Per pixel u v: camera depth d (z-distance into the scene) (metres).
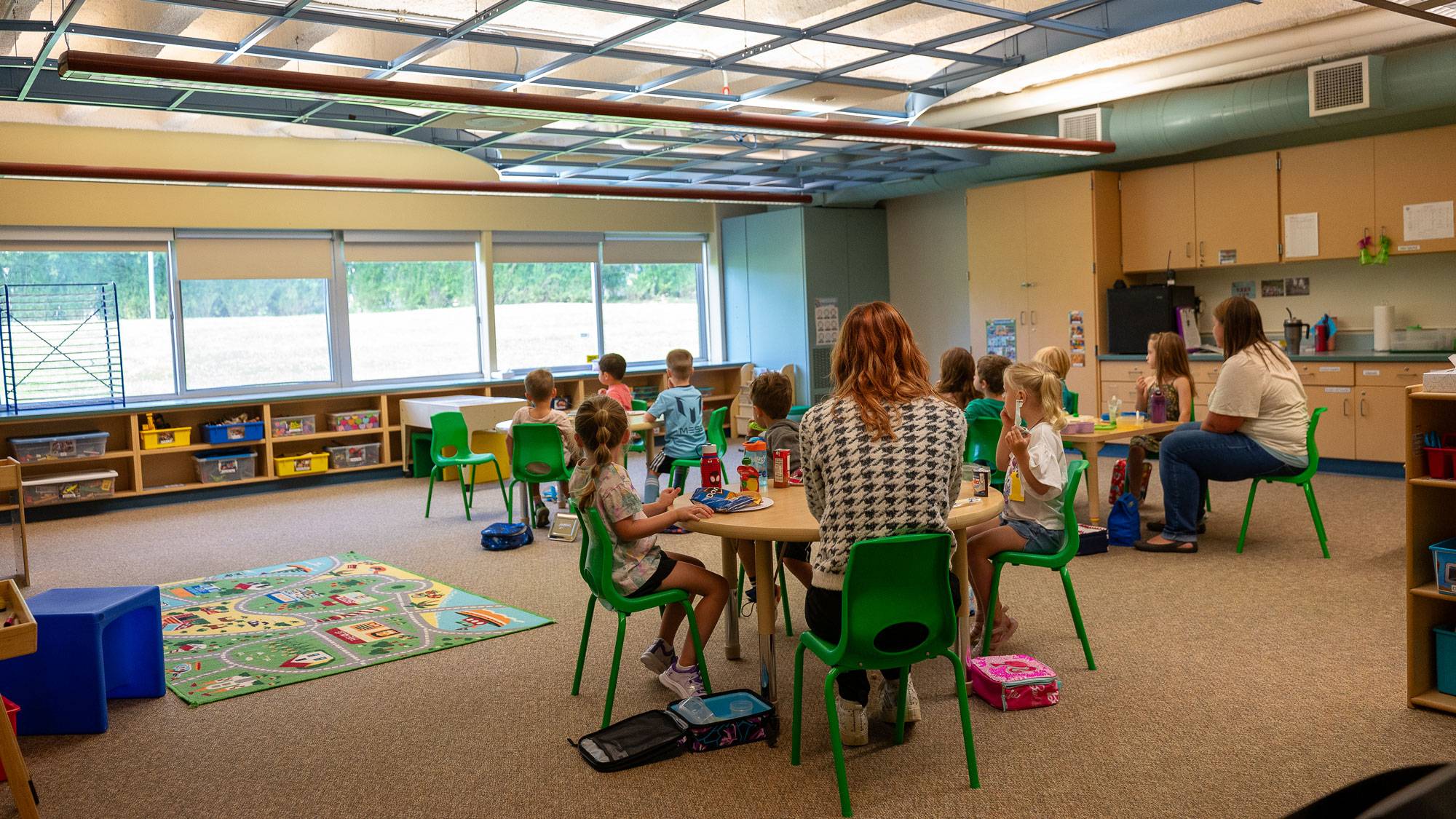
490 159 8.57
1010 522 3.72
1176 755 2.91
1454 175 6.91
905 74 6.75
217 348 9.00
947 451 2.70
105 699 3.46
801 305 10.98
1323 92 6.80
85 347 8.36
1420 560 3.17
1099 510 6.32
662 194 9.18
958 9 5.03
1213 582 4.68
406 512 7.52
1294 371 5.10
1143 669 3.61
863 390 2.72
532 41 5.23
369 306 9.74
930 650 2.74
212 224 8.65
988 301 9.83
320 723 3.45
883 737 3.14
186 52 5.64
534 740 3.23
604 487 3.24
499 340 10.48
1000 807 2.65
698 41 5.75
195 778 3.05
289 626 4.60
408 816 2.75
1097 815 2.58
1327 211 7.59
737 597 4.01
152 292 8.66
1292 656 3.66
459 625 4.50
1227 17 6.26
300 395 8.79
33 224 7.91
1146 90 7.50
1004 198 9.58
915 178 10.16
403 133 7.43
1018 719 3.22
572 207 10.67
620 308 11.41
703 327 12.09
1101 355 8.85
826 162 9.45
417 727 3.38
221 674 3.98
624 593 3.30
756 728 3.14
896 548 2.59
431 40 5.30
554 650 4.13
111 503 8.09
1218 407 5.09
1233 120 7.29
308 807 2.83
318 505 7.96
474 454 7.33
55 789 3.01
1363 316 7.82
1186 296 8.62
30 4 4.50
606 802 2.78
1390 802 0.97
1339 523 5.79
